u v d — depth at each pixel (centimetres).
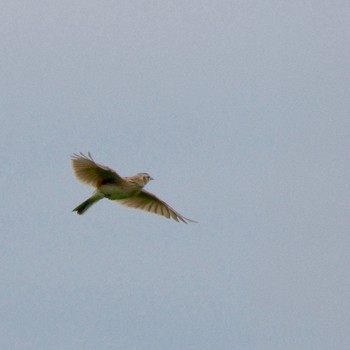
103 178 2742
